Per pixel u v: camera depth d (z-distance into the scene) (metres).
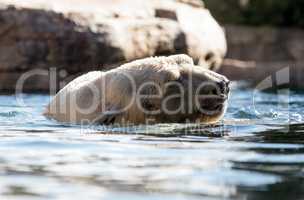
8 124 18.83
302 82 40.53
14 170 11.56
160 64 18.27
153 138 15.67
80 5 32.75
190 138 15.73
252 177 11.01
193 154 13.30
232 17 59.38
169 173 11.34
